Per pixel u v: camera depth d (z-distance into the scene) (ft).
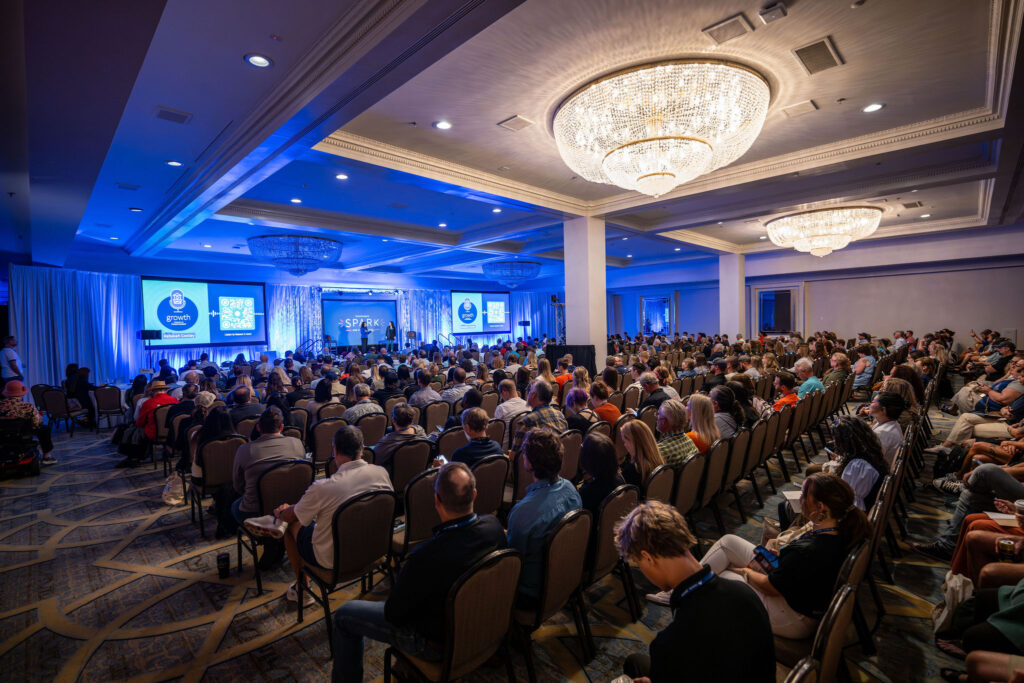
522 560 7.53
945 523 13.50
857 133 22.21
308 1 11.64
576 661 8.43
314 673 8.30
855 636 8.87
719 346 47.34
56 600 10.64
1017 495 10.68
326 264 45.78
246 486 11.32
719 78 15.94
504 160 25.11
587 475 9.53
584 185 29.84
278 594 10.77
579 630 8.51
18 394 20.63
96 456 23.52
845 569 5.71
